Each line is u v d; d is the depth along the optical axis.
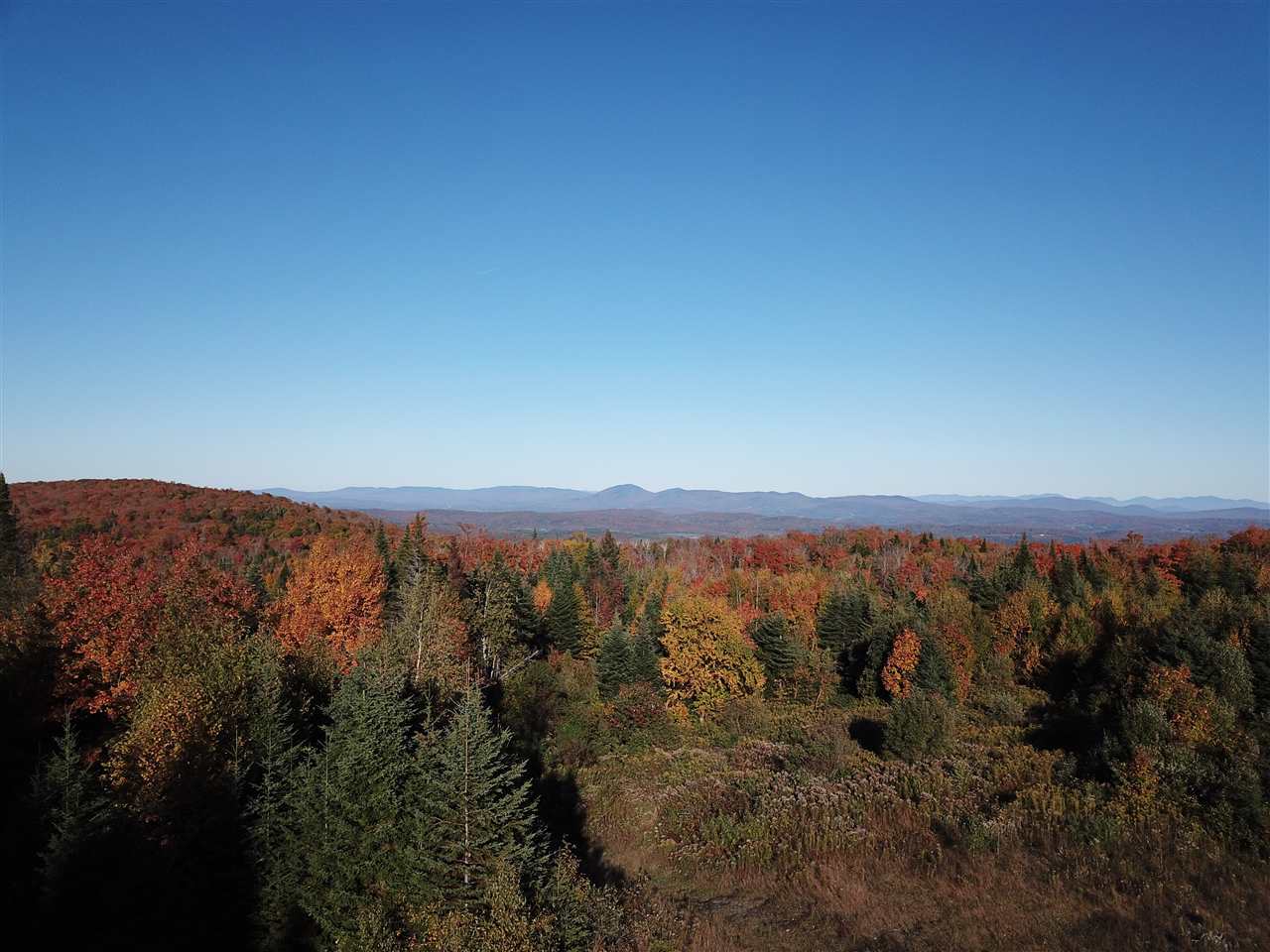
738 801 34.19
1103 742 33.50
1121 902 22.20
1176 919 21.17
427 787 22.44
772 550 120.12
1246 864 24.09
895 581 93.56
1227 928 20.50
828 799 32.44
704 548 135.62
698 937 22.39
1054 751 38.31
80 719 32.91
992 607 71.38
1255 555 80.94
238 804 21.70
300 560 73.88
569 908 21.41
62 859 19.31
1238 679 37.22
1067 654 56.78
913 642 54.41
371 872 21.16
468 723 23.06
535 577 89.81
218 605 38.97
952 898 23.48
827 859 27.39
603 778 39.38
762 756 42.34
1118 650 45.38
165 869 20.12
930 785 33.19
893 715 40.44
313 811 21.30
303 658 35.59
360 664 29.45
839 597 71.44
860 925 22.56
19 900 19.45
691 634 51.75
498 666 52.25
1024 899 22.91
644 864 29.52
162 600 36.12
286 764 23.73
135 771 22.98
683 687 53.03
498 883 20.36
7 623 32.25
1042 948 20.33
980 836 26.72
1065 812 28.55
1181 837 25.80
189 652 30.27
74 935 18.97
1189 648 40.09
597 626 70.81
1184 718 32.56
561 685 51.19
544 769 38.91
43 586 41.50
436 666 40.12
